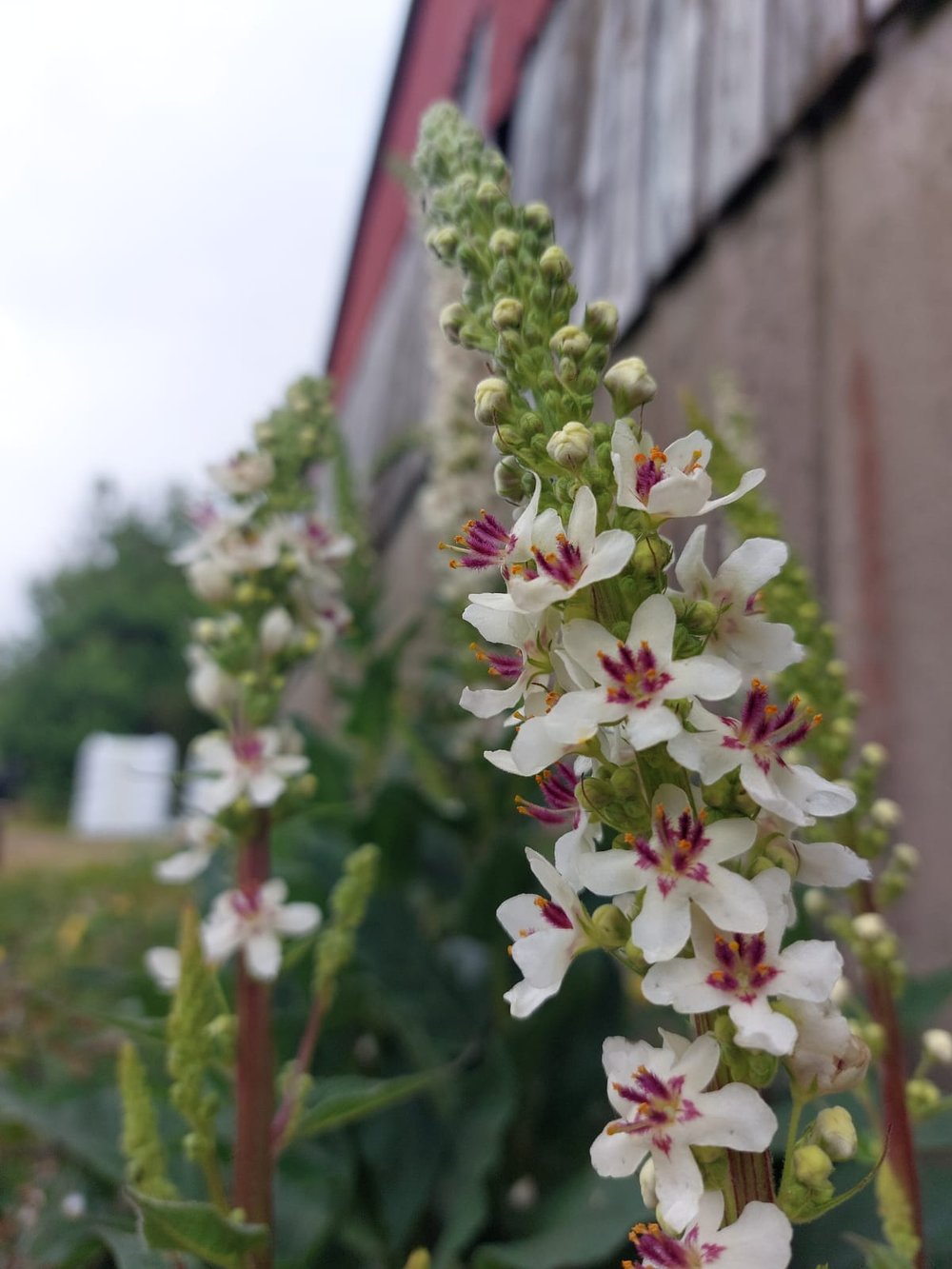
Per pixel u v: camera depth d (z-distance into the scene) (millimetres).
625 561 108
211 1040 192
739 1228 101
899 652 301
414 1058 303
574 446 118
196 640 276
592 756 118
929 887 284
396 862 344
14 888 932
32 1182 295
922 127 300
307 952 297
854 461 323
